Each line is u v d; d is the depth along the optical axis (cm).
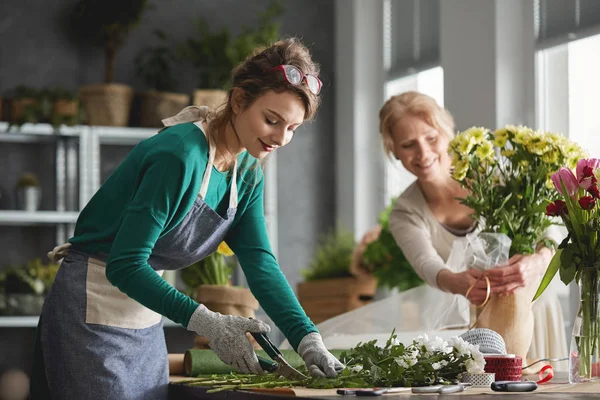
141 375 210
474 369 186
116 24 582
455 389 174
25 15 596
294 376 184
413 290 301
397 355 183
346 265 498
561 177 204
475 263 254
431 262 291
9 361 568
